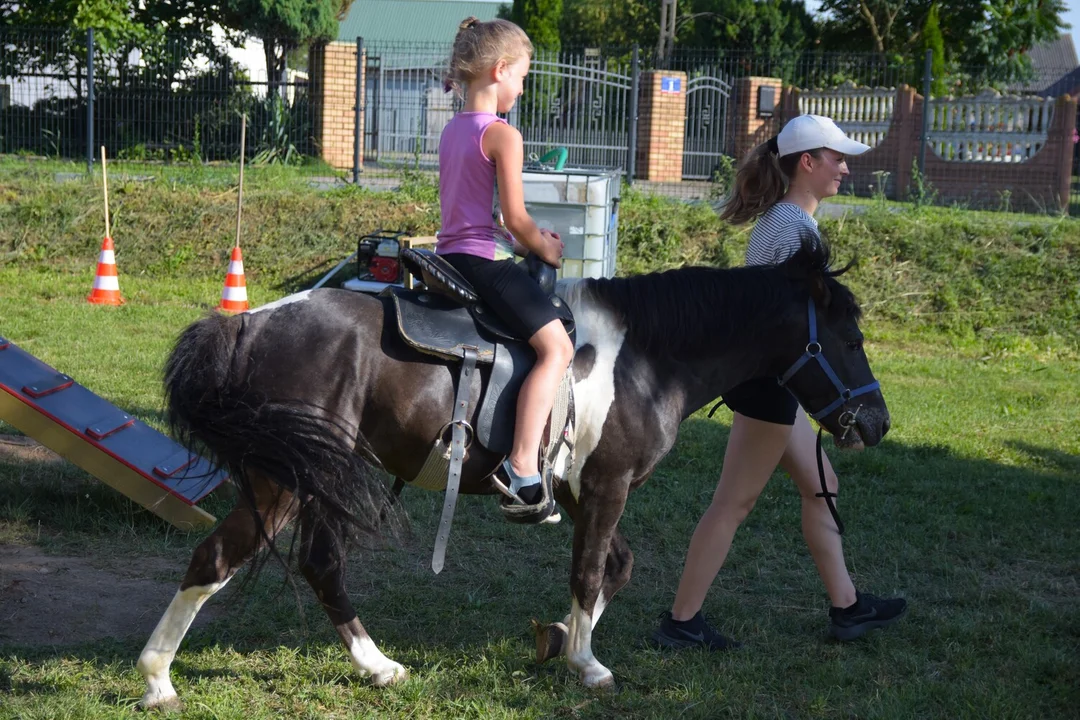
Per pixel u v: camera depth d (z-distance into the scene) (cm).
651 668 405
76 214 1285
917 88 2684
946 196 2058
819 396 385
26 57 1742
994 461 721
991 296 1198
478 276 334
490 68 337
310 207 1314
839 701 386
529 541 542
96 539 506
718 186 1518
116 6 2031
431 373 333
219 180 1398
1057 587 511
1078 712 381
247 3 2198
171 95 1764
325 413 326
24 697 353
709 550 418
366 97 1848
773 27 3388
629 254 1252
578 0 4066
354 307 340
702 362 371
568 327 344
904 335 1156
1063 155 1958
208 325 331
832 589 440
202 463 518
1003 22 3388
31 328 942
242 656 397
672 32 3183
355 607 452
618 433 355
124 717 339
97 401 532
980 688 392
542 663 398
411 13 4584
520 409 331
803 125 398
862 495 632
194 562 336
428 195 1359
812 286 378
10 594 438
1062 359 1118
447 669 396
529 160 982
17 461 603
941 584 510
